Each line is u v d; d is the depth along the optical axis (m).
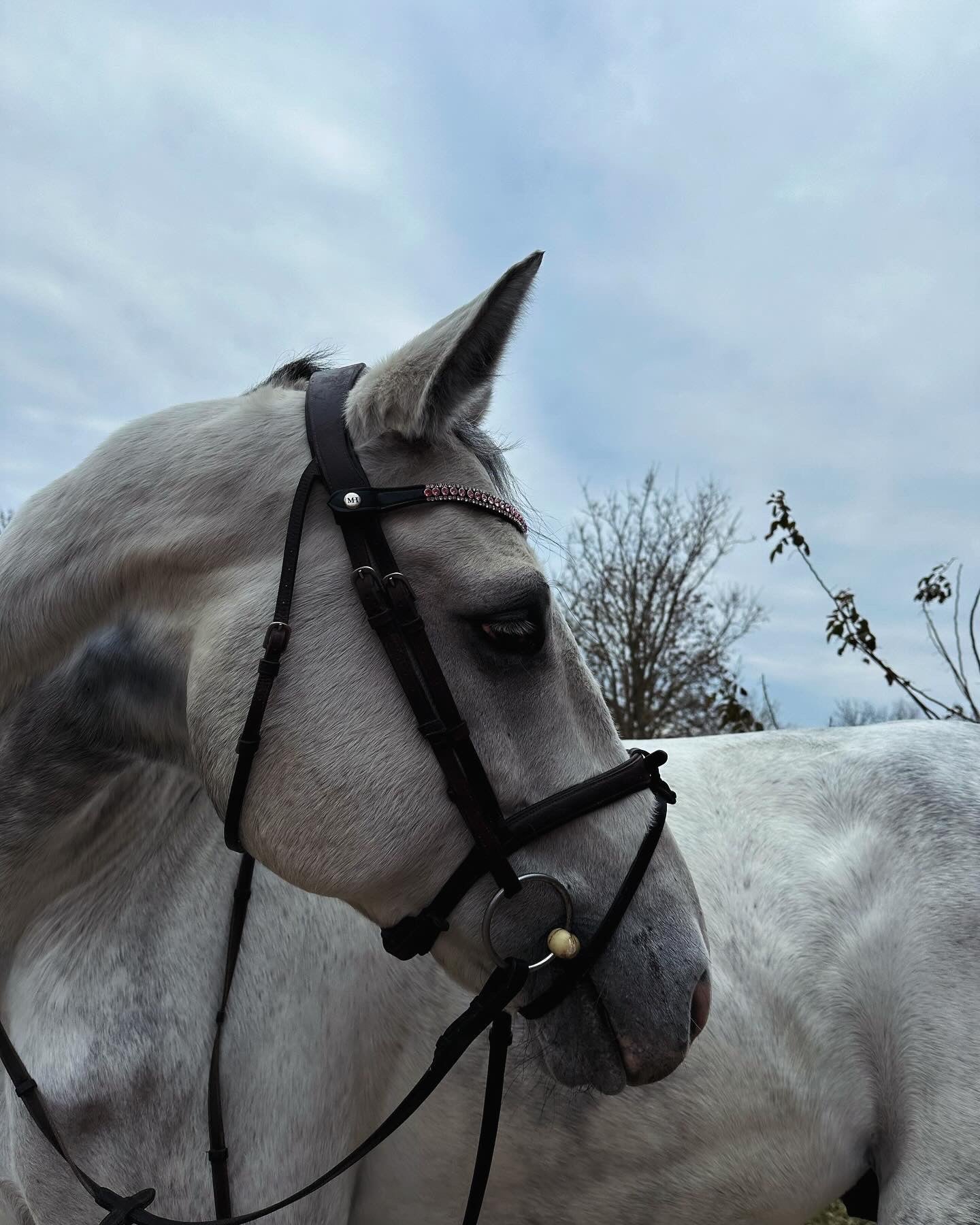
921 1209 1.46
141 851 1.53
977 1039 1.50
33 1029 1.47
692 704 18.00
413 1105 1.28
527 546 1.37
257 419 1.44
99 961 1.47
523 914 1.27
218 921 1.52
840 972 1.63
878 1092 1.62
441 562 1.29
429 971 1.59
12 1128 1.49
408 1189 1.58
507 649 1.29
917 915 1.62
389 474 1.33
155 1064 1.42
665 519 18.50
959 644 4.38
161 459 1.42
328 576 1.29
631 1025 1.27
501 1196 1.58
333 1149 1.50
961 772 1.81
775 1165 1.58
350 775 1.24
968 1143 1.45
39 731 1.42
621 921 1.29
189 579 1.37
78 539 1.41
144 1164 1.40
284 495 1.35
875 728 2.01
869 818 1.75
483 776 1.25
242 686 1.27
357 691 1.26
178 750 1.44
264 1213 1.29
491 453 1.44
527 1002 1.31
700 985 1.32
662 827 1.36
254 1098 1.44
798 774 1.86
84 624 1.42
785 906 1.67
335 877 1.25
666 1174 1.56
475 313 1.26
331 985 1.53
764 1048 1.57
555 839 1.29
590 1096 1.54
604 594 18.50
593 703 1.39
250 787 1.27
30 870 1.48
